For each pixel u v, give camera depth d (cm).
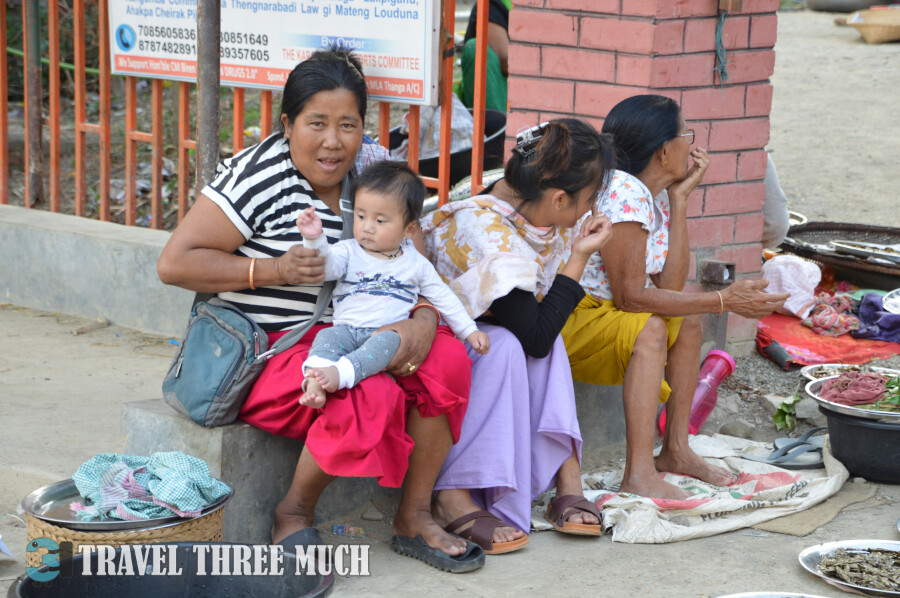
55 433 409
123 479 293
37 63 626
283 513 335
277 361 324
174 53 549
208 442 327
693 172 399
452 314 335
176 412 341
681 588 315
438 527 336
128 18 562
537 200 345
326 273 319
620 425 450
